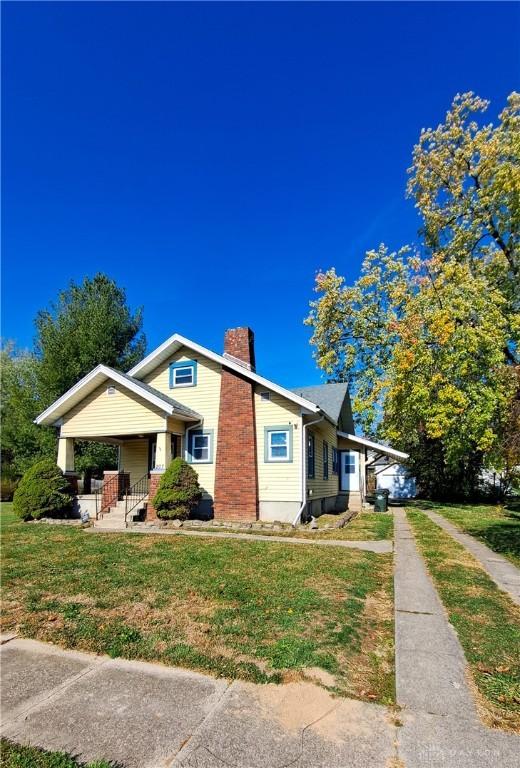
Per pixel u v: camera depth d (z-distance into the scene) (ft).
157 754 9.37
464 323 46.39
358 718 10.66
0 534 38.75
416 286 72.43
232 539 35.53
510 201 53.21
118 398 50.65
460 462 77.05
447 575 24.39
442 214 72.02
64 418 52.80
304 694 11.76
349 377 81.66
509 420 27.96
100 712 11.02
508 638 15.46
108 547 31.81
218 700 11.49
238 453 47.98
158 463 47.39
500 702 11.41
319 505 56.18
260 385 49.34
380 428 75.82
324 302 78.07
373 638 15.67
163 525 42.93
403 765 8.95
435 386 47.09
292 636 15.42
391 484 102.47
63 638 15.64
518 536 39.04
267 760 9.11
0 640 15.67
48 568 25.54
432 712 10.93
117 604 19.06
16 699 11.70
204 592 20.59
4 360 108.27
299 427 47.29
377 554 30.22
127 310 95.40
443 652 14.34
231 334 55.67
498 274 65.67
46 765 9.04
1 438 89.86
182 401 52.42
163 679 12.69
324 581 22.61
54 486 49.26
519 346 53.11
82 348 86.53
